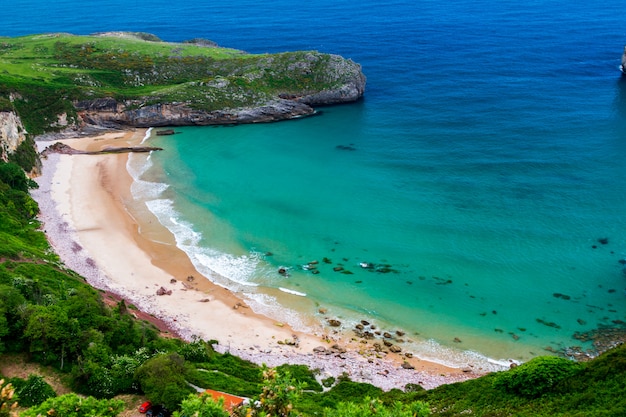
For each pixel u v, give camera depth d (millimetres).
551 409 31469
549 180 79375
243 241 67312
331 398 38500
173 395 33375
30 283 43312
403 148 97938
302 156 98062
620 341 46844
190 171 92000
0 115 83188
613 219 67125
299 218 73188
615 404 29516
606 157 86188
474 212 71625
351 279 58406
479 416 32906
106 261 61562
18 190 74188
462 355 46281
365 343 48344
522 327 49531
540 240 63531
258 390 36969
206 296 55406
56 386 35281
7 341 37531
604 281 55469
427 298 54625
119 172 91438
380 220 71375
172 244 66375
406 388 41344
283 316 52406
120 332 41125
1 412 24953
